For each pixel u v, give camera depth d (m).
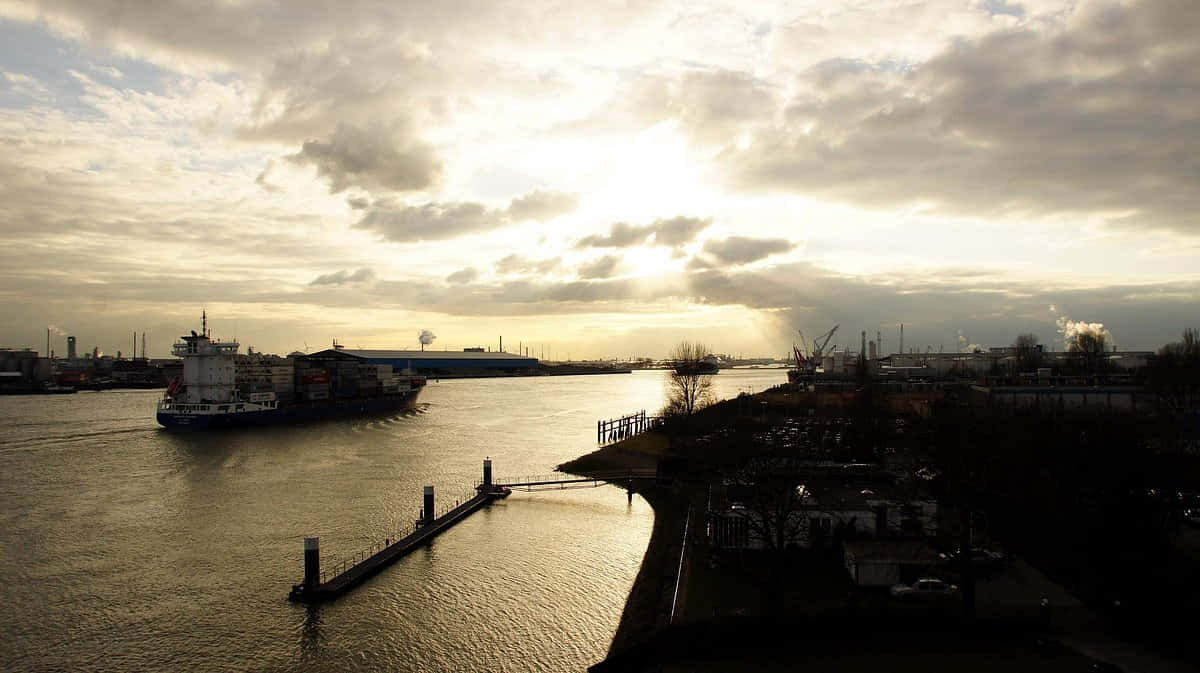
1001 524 68.06
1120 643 46.62
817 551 67.06
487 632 57.44
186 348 197.62
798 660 46.66
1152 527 65.38
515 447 156.75
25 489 109.94
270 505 98.75
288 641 55.97
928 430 105.50
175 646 55.28
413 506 98.12
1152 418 96.75
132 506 98.44
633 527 89.25
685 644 48.62
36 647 55.22
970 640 48.72
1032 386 124.62
